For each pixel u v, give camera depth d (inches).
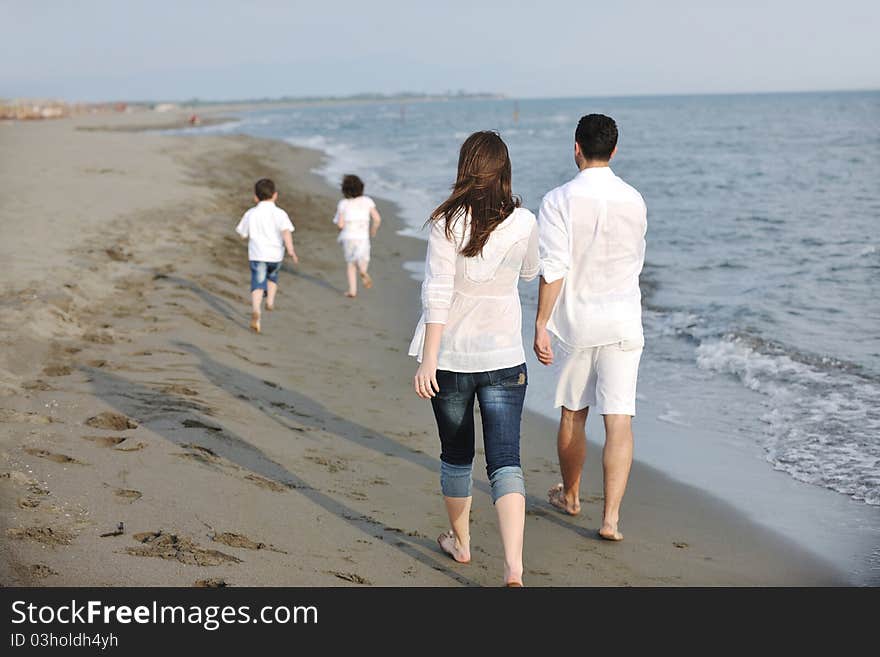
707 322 319.3
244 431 186.7
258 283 300.2
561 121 3041.3
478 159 116.6
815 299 344.5
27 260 327.0
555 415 234.5
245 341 279.7
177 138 1454.2
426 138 2004.2
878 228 513.0
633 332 147.2
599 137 142.6
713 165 1038.4
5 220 419.5
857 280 373.7
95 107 4655.5
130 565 117.6
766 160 1088.8
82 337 245.8
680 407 238.1
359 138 2057.1
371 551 138.1
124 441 166.1
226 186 731.4
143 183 652.7
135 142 1262.3
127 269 345.4
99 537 124.4
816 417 222.5
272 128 2770.7
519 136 1957.4
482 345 120.6
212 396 207.5
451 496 132.6
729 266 419.5
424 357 117.7
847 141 1454.2
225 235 472.7
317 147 1624.0
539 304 143.1
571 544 152.4
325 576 125.6
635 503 174.9
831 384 246.2
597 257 145.3
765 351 280.8
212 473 157.5
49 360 217.6
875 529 161.9
